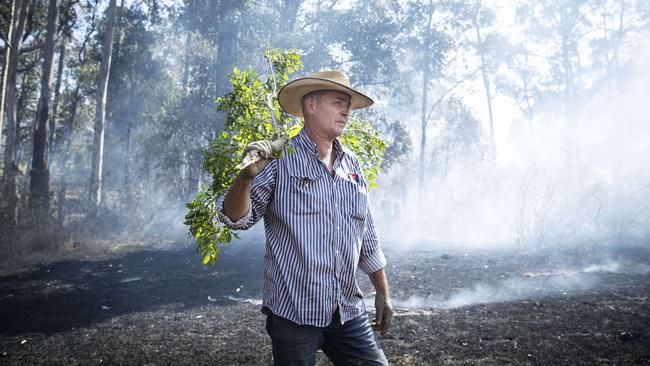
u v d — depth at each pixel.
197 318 6.00
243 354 4.56
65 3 25.75
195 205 2.56
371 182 3.44
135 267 10.23
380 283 2.70
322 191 2.38
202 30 19.02
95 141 17.12
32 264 10.71
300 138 2.45
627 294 6.52
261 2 19.73
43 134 16.58
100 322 5.93
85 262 10.96
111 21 17.78
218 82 18.44
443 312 5.85
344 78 2.50
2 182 13.38
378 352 2.47
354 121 3.38
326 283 2.34
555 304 6.04
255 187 2.31
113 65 27.02
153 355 4.61
